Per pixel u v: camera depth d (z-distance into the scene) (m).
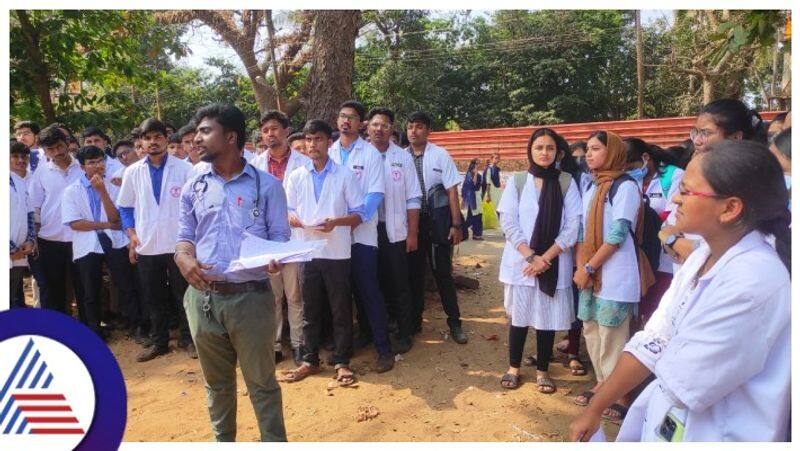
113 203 4.84
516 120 23.64
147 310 4.79
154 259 4.38
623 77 23.97
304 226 3.87
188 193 2.78
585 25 22.97
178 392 3.90
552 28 23.31
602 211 3.32
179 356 4.55
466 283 6.18
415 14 21.94
